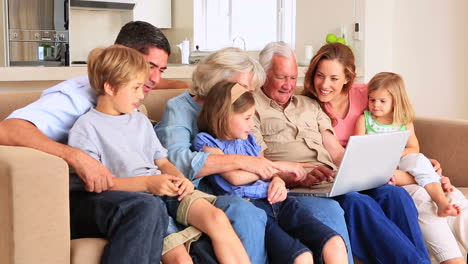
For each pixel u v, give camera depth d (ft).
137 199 5.63
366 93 9.14
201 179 7.30
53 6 19.88
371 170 7.38
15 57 19.51
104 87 6.24
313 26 15.85
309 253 6.26
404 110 8.79
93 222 5.81
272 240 6.50
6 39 19.27
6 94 7.48
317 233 6.48
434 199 7.89
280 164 7.15
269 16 18.75
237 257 5.91
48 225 5.23
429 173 8.14
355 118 9.02
